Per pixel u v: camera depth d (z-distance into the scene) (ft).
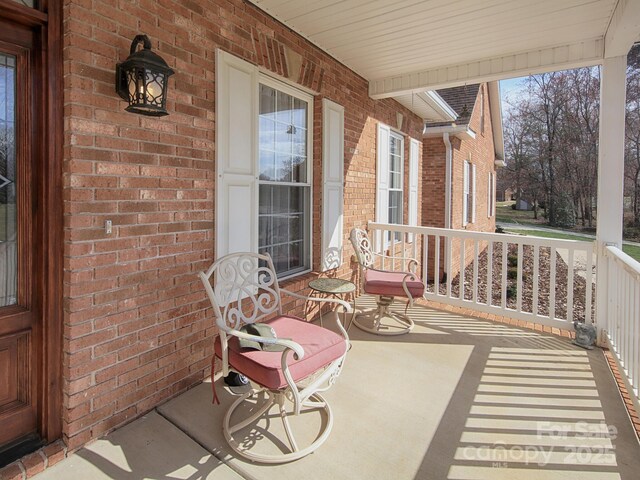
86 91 6.69
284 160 12.67
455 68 14.80
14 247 6.60
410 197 22.36
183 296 8.68
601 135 11.78
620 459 6.79
